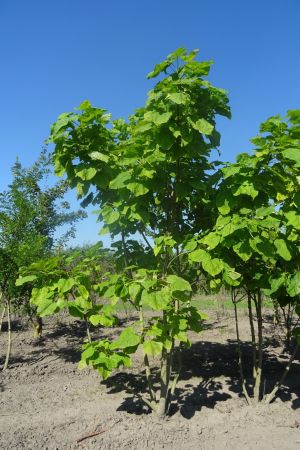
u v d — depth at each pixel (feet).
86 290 10.43
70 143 11.10
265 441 10.78
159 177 10.70
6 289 18.63
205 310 31.40
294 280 10.89
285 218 10.62
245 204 11.02
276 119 10.27
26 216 20.06
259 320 13.17
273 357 18.52
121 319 28.58
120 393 14.49
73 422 12.12
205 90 10.52
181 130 10.12
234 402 13.29
